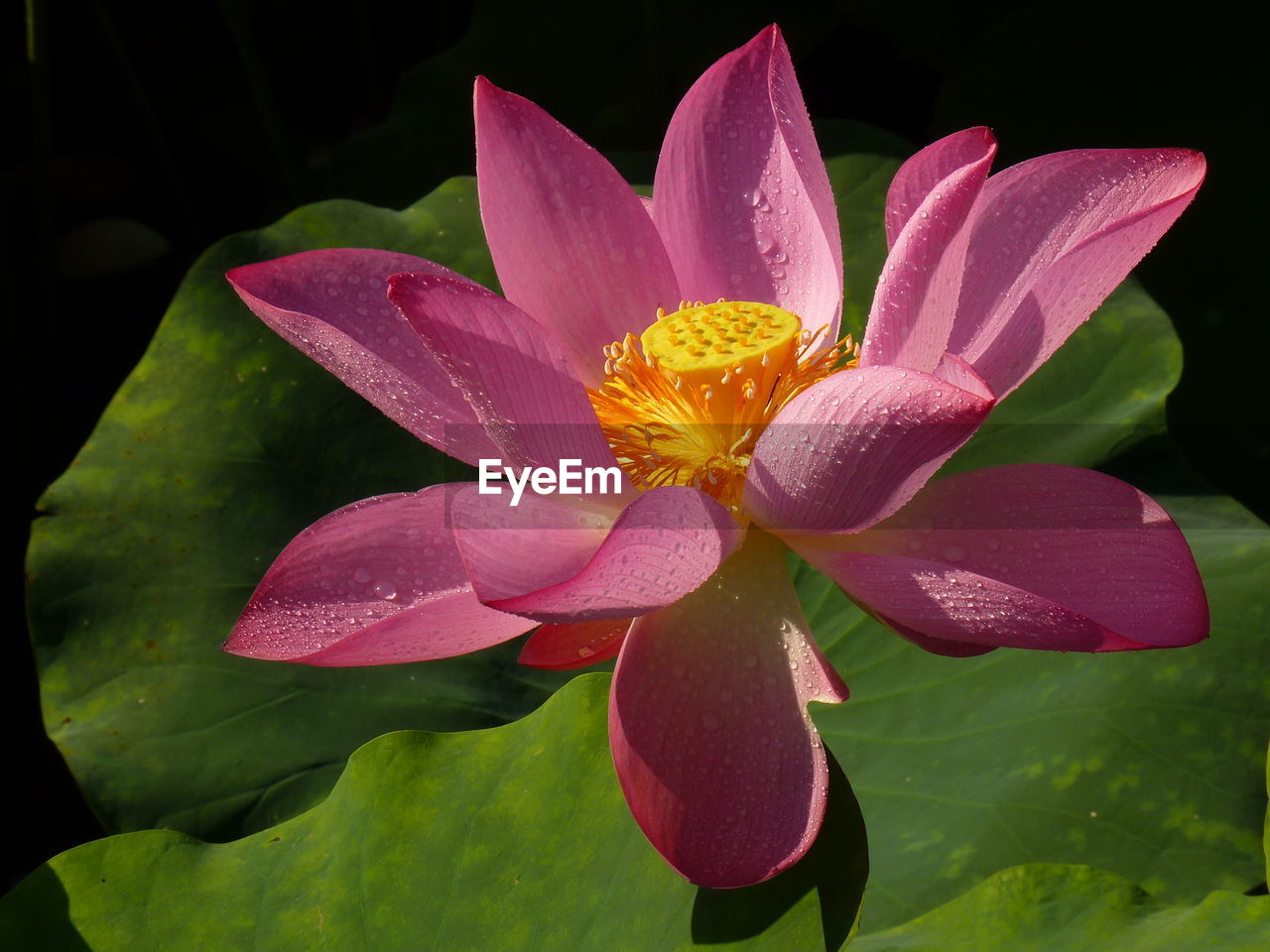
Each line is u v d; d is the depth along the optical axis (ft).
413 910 2.27
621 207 2.47
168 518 2.54
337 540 2.34
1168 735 2.38
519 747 2.32
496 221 2.45
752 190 2.49
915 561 2.25
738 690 2.28
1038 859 2.35
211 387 2.59
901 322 2.29
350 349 2.32
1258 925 2.23
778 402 2.41
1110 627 2.27
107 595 2.51
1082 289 2.31
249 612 2.31
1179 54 2.86
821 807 2.24
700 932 2.24
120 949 2.27
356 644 2.27
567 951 2.25
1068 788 2.38
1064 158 2.37
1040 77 2.91
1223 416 2.78
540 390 2.25
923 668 2.48
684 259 2.50
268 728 2.46
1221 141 2.83
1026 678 2.44
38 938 2.28
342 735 2.46
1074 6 2.91
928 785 2.41
